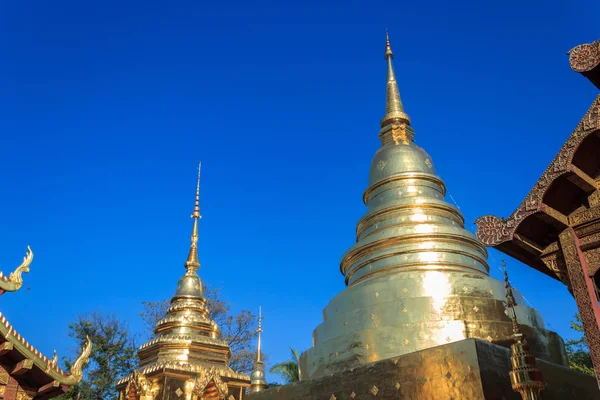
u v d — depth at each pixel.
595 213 8.12
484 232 8.85
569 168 8.02
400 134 21.75
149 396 16.12
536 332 15.41
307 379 15.23
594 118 7.93
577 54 8.02
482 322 14.91
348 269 19.30
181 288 20.06
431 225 18.00
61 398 32.22
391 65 24.28
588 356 33.44
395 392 12.58
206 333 19.00
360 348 15.23
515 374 9.46
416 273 16.44
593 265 7.95
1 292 15.29
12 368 15.20
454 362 11.80
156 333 19.12
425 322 14.95
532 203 8.37
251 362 39.50
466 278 16.19
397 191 19.58
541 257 8.78
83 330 36.19
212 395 16.61
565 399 13.21
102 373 35.12
